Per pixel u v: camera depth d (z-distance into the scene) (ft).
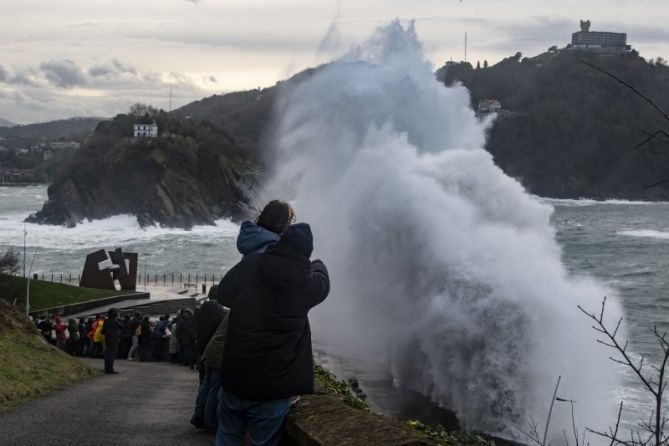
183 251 470.39
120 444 29.22
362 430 18.04
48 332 91.91
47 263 391.04
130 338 92.63
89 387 49.98
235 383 16.92
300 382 17.13
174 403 42.16
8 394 42.29
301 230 17.29
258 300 16.97
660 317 171.53
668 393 79.10
